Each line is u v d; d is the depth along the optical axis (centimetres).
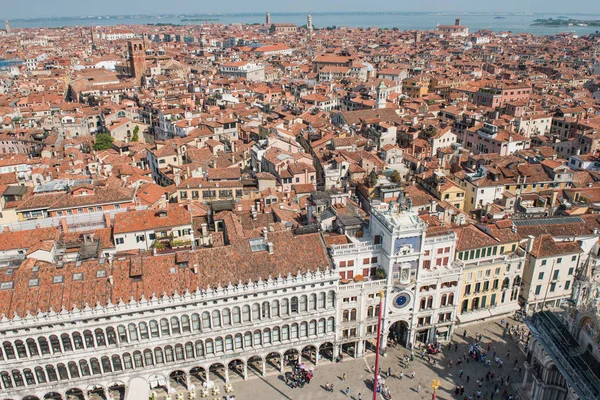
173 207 10056
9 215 10212
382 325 8544
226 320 7700
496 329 9294
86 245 8788
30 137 18900
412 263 8231
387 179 11988
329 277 7888
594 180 13125
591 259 7925
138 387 7562
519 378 8138
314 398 7762
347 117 19450
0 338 6769
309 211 9931
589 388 5912
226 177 12494
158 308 7219
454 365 8469
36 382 7162
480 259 9075
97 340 7194
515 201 11838
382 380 8019
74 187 10838
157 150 15188
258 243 8225
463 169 13612
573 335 6756
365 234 8938
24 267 7569
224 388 7962
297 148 15338
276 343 8088
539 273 9425
